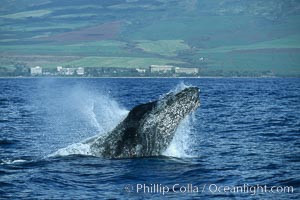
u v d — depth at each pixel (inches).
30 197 2694.4
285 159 3779.5
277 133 5388.8
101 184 2955.2
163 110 3496.6
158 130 3528.5
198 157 3767.2
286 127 5964.6
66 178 3058.6
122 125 3582.7
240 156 3902.6
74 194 2755.9
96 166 3329.2
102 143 3634.4
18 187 2864.2
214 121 6658.5
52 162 3449.8
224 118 7086.6
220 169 3358.8
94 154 3627.0
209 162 3580.2
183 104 3491.6
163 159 3499.0
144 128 3518.7
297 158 3821.4
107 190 2839.6
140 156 3543.3
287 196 2775.6
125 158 3518.7
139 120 3531.0
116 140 3580.2
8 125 6023.6
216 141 4744.1
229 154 3993.6
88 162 3427.7
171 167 3324.3
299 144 4581.7
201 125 6171.3
